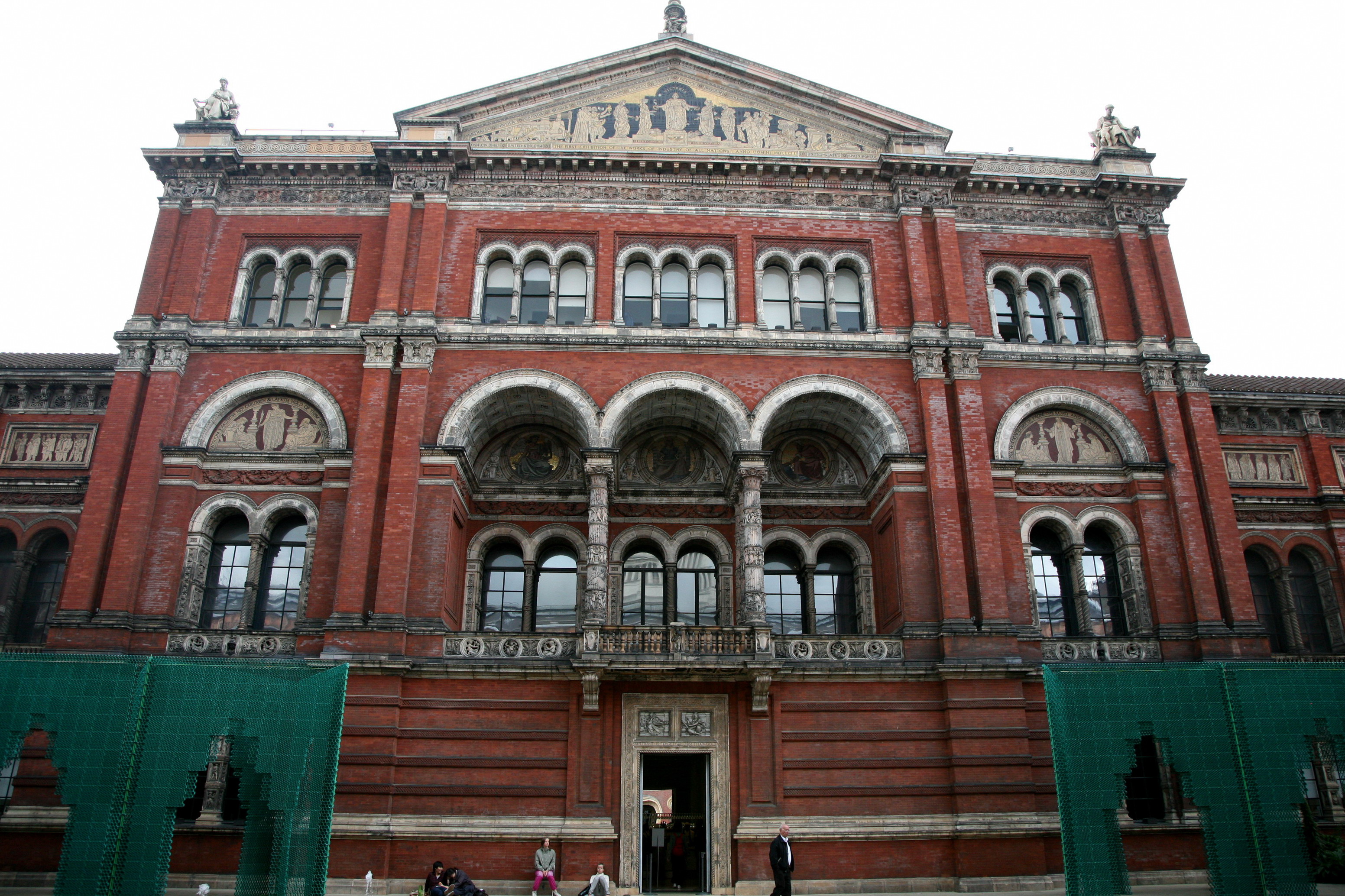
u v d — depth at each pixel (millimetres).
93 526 25812
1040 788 24344
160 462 26859
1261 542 30891
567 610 28781
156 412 27109
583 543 29078
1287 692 18172
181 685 16953
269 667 17438
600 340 28062
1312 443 32094
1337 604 30453
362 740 23484
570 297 29609
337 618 24562
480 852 23125
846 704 24766
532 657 24703
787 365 28344
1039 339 30578
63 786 16047
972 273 30438
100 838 15789
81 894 15492
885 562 28172
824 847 23516
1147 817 25484
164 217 29578
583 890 21484
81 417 30203
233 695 17062
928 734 24609
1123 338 30078
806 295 30094
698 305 29656
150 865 15805
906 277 29719
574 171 30266
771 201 30516
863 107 31422
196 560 26406
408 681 24312
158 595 25609
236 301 29047
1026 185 31094
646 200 30234
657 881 24766
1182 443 28578
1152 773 25906
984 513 26625
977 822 23594
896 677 24984
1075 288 31156
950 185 30625
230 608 26750
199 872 23016
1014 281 30797
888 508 27797
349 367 28125
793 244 30250
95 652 24484
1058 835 23906
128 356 27734
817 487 30375
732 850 23672
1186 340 29812
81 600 25031
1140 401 29281
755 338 28438
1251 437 32062
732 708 24719
